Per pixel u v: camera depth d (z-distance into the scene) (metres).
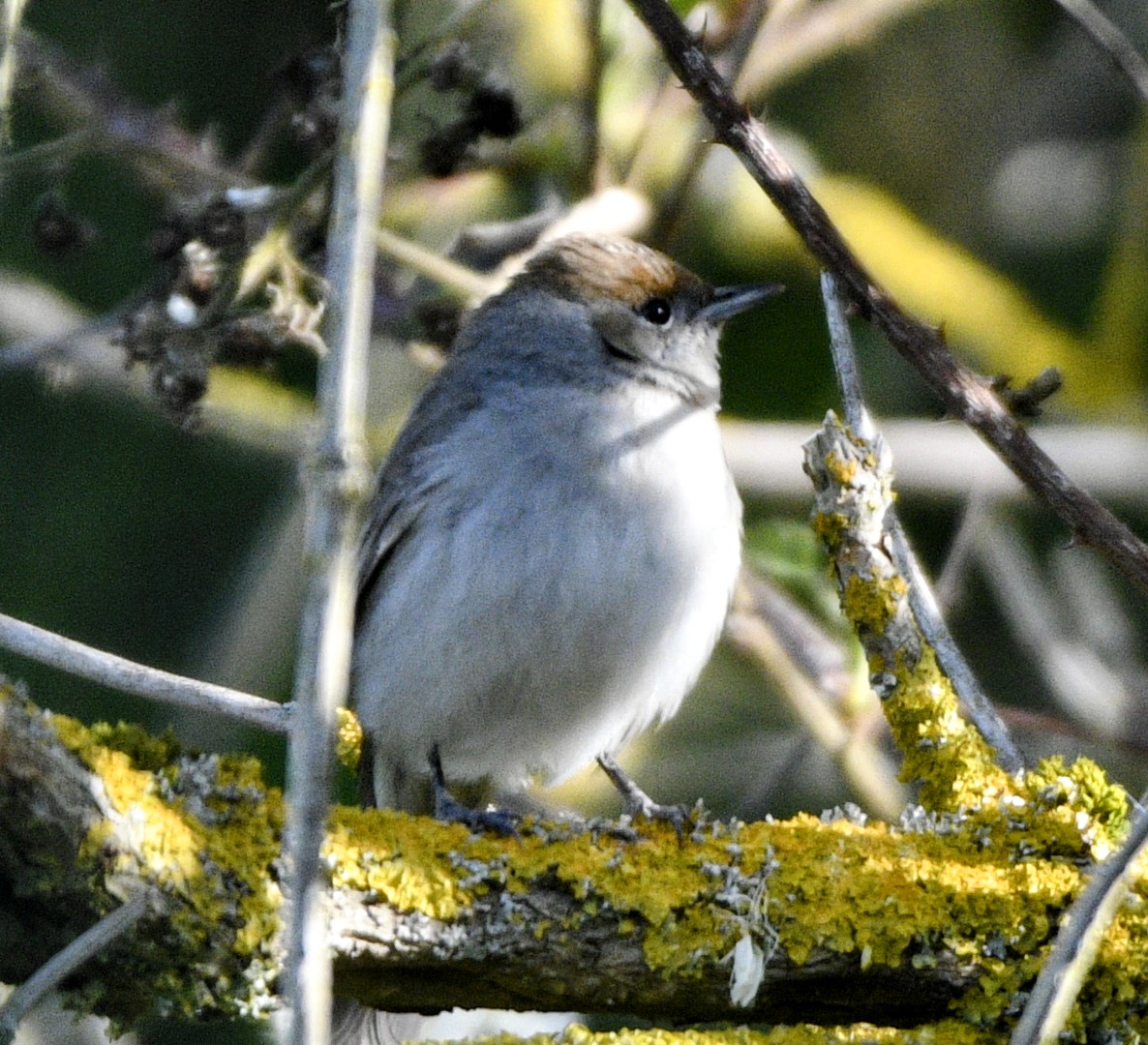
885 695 7.56
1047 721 11.05
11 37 6.60
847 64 14.70
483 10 9.23
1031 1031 5.83
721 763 13.03
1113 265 14.09
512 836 7.18
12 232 13.44
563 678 9.61
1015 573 12.29
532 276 10.30
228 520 13.69
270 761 12.05
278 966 6.58
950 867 7.09
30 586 13.19
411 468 9.84
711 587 9.73
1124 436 13.46
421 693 9.75
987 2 14.80
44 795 6.36
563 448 9.56
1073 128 14.71
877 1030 6.95
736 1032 6.82
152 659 13.27
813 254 7.27
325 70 9.12
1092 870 7.05
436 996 7.10
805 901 7.04
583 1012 7.19
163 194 11.97
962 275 13.93
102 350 13.02
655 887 7.04
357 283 5.21
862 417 7.79
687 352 10.12
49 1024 9.40
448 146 9.26
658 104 11.39
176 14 13.98
